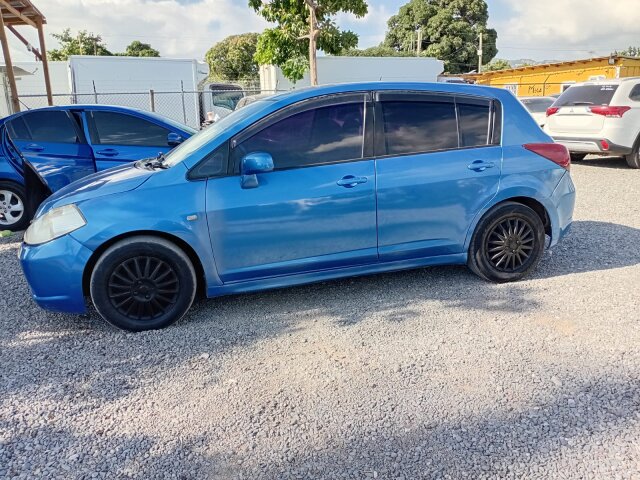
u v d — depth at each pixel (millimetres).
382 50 42750
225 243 3664
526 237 4359
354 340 3443
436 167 4039
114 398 2842
